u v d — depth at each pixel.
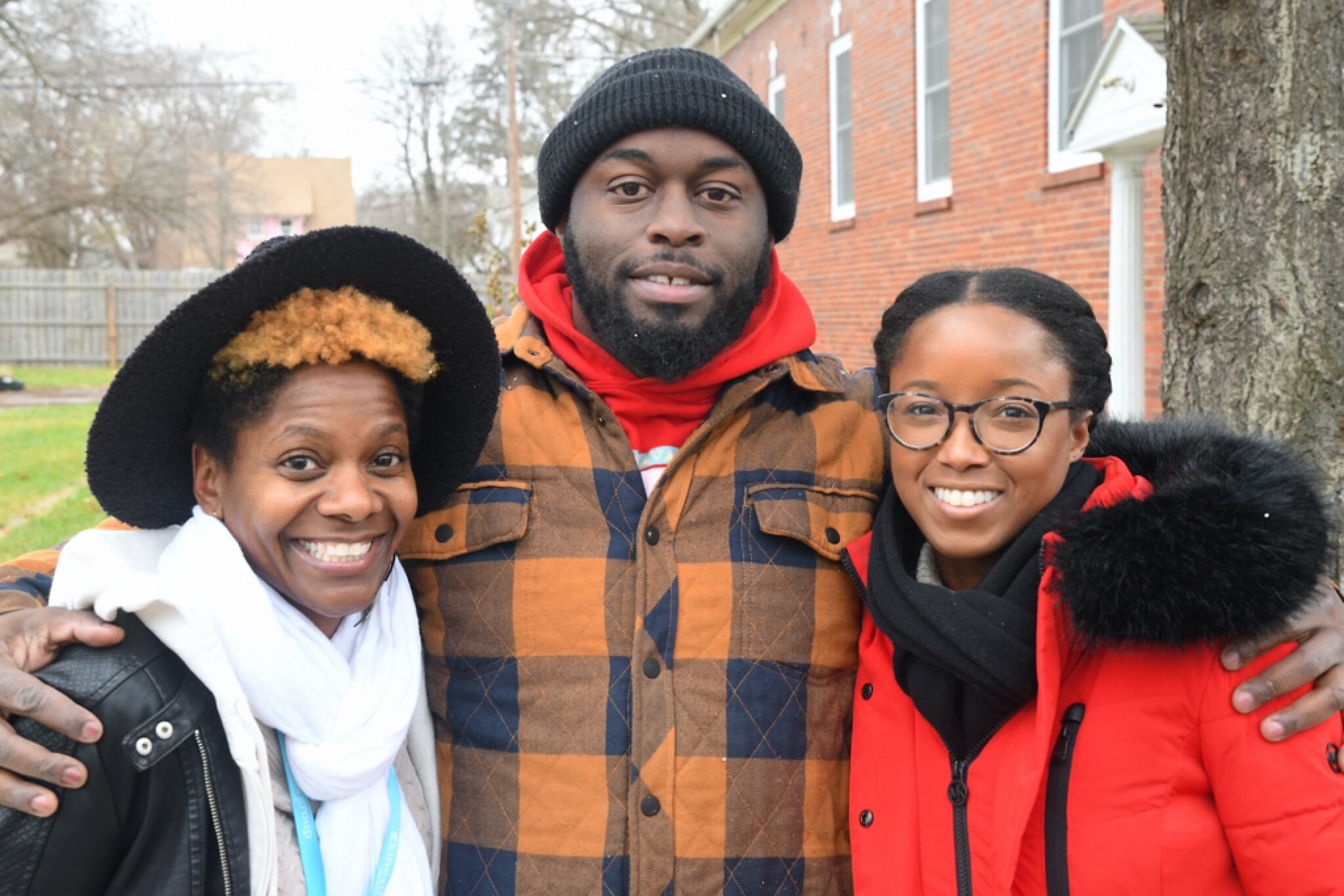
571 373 1.96
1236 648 1.46
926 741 1.70
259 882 1.39
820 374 2.08
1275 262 2.13
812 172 11.70
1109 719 1.53
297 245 1.42
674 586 1.83
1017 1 7.45
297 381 1.46
